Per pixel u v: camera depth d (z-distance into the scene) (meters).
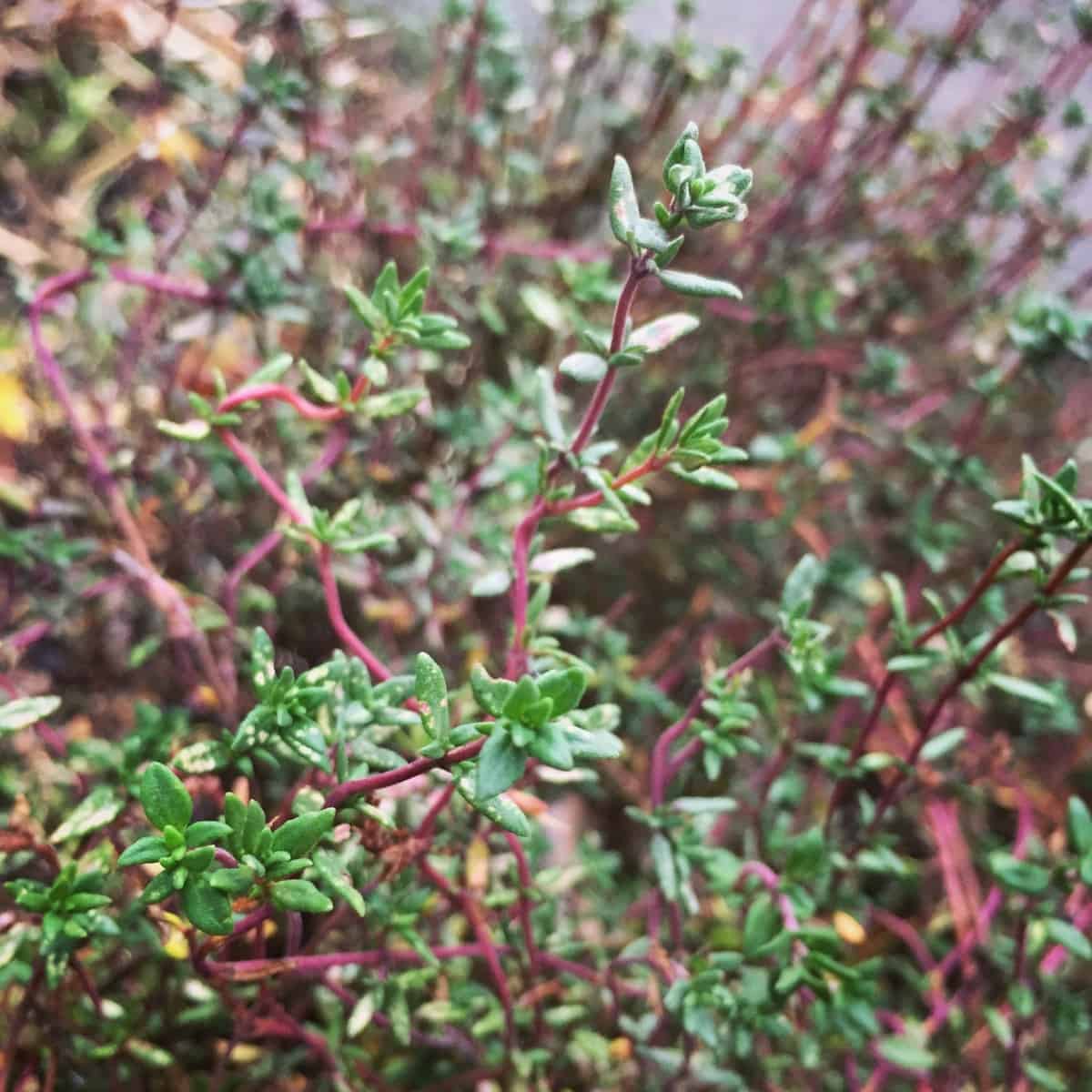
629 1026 0.17
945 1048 0.19
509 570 0.16
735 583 0.26
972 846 0.22
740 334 0.26
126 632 0.21
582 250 0.24
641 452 0.14
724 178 0.12
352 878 0.14
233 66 0.24
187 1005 0.17
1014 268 0.26
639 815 0.16
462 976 0.17
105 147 0.26
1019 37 0.25
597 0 0.24
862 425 0.26
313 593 0.21
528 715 0.11
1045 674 0.26
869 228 0.27
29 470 0.21
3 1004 0.16
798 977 0.14
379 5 0.28
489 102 0.24
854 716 0.24
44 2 0.24
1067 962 0.19
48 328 0.22
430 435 0.23
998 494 0.22
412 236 0.23
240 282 0.20
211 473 0.21
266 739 0.13
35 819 0.15
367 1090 0.17
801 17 0.24
